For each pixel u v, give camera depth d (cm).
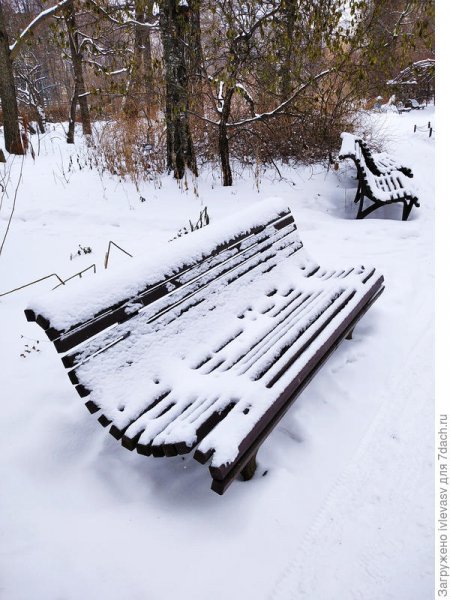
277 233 331
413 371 296
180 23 674
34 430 242
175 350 233
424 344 324
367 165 662
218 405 195
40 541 181
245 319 274
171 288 237
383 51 662
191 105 716
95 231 579
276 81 750
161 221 600
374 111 1340
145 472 218
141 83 775
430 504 203
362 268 343
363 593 167
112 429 191
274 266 321
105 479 214
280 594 166
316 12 621
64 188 748
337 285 307
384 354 312
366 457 230
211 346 246
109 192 727
